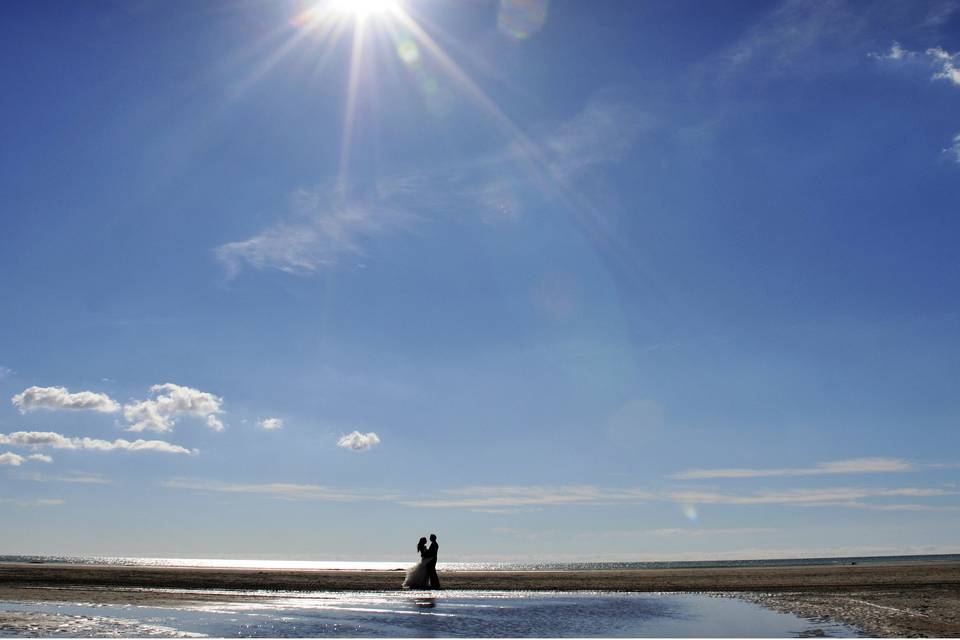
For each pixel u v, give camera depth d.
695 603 29.30
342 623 21.72
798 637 19.20
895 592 33.28
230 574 45.09
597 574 55.91
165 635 18.59
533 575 53.62
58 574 40.41
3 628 19.03
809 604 28.09
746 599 30.89
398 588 37.56
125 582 36.25
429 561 37.88
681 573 58.28
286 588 35.81
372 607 26.64
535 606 27.91
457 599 31.00
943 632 19.91
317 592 33.91
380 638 18.59
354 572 52.75
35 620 20.84
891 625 21.50
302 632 19.61
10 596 28.08
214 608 25.36
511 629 20.89
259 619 22.33
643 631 20.58
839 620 22.83
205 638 18.16
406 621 22.44
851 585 38.38
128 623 20.80
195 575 43.22
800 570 62.44
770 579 45.78
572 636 19.50
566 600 30.92
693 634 19.95
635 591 36.41
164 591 32.38
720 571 63.66
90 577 38.47
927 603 27.91
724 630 20.81
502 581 43.88
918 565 72.12
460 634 19.64
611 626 21.77
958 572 50.66
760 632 20.30
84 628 19.50
